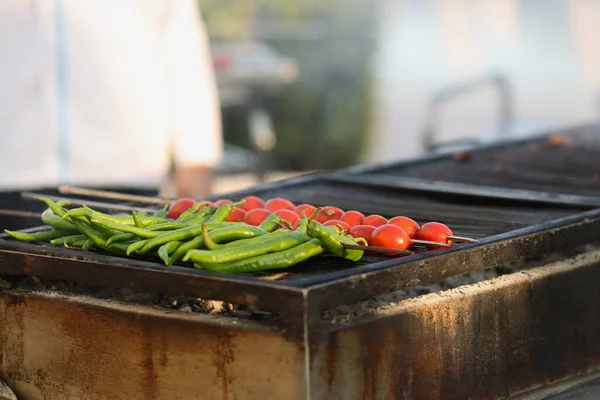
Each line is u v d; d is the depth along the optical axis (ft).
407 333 10.21
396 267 9.96
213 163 18.81
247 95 36.09
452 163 18.02
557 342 11.86
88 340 10.67
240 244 10.23
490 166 17.70
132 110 17.89
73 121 17.53
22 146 17.30
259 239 10.31
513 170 17.33
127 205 14.25
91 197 15.37
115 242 10.78
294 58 45.70
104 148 17.79
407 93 39.19
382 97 41.55
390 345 10.06
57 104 17.37
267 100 45.75
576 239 11.94
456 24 37.78
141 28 17.90
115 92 17.72
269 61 36.01
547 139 20.07
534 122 36.01
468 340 10.82
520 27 36.37
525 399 11.55
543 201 13.75
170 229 10.82
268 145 35.40
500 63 36.73
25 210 15.43
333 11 45.73
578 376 12.21
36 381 11.20
